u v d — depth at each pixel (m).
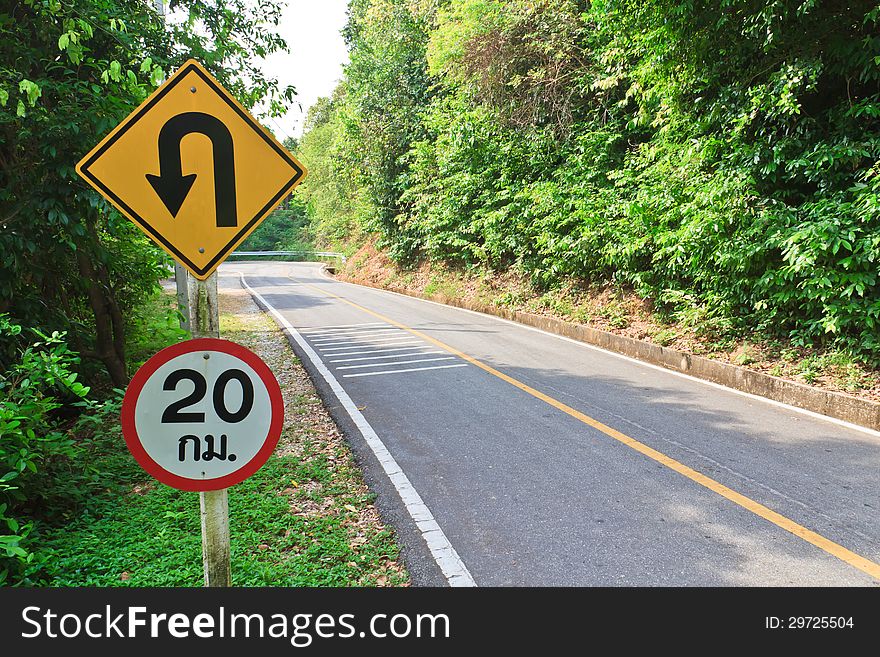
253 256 47.25
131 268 7.88
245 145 2.39
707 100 8.73
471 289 16.41
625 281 11.23
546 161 13.82
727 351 8.06
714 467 4.81
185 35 6.32
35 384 3.61
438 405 6.73
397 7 22.16
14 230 5.09
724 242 7.77
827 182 7.07
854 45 6.51
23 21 5.25
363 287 23.20
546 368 8.45
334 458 5.19
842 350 6.91
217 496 2.44
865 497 4.22
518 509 4.16
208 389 2.34
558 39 12.89
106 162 2.26
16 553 2.91
